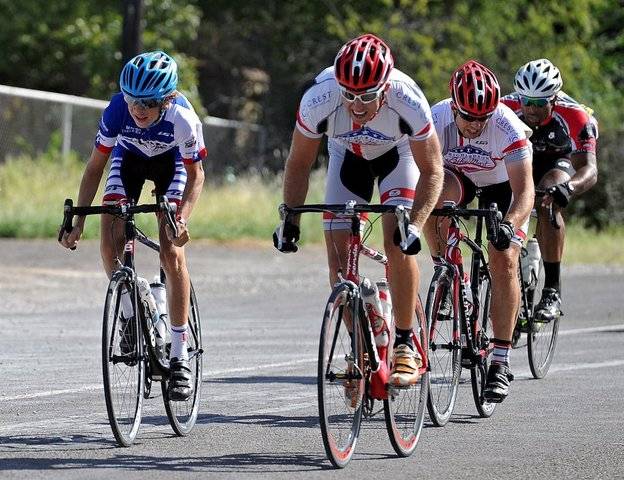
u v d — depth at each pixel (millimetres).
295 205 18031
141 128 18766
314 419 20484
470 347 20828
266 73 94812
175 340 18969
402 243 16844
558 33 95625
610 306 39438
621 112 76062
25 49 88562
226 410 21219
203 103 96500
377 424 20359
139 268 45188
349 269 17469
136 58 18250
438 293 20156
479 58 85625
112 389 17703
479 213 19578
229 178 73312
